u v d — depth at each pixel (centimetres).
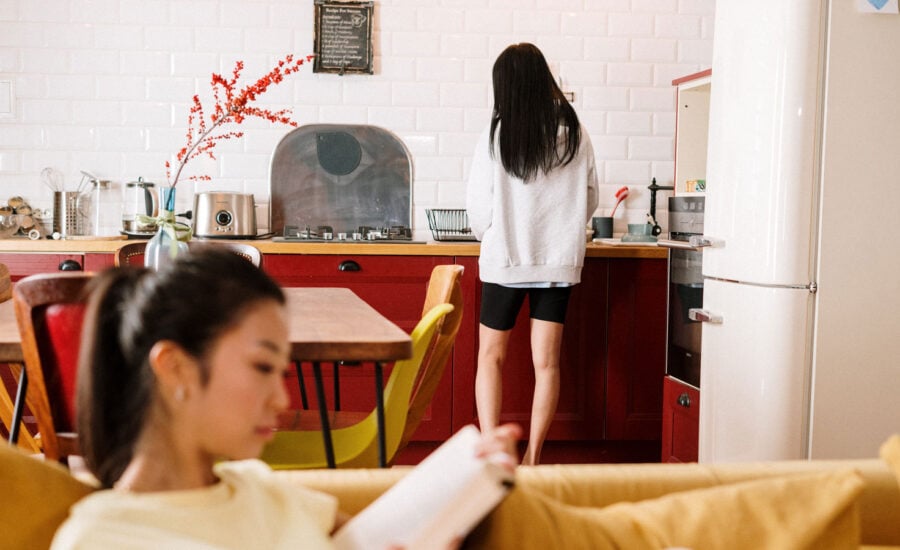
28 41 417
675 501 117
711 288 292
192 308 88
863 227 257
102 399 91
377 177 435
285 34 426
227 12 423
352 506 120
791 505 115
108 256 371
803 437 261
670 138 446
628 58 441
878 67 255
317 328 193
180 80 423
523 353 386
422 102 434
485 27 434
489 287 350
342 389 379
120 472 93
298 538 96
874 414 260
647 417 391
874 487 130
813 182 256
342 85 431
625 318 388
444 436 382
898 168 258
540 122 333
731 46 280
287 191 431
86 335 92
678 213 345
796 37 254
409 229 421
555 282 343
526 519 107
